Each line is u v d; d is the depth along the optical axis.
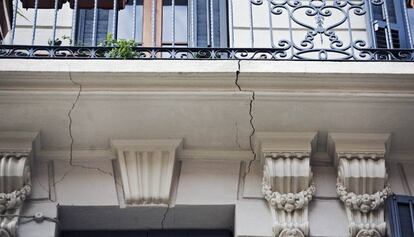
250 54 8.53
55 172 8.18
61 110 8.02
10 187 7.90
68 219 8.13
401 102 8.01
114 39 8.58
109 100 7.96
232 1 9.59
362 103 8.02
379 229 7.85
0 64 7.89
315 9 8.80
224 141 8.25
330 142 8.22
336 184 8.13
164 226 8.29
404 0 9.20
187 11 9.93
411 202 8.02
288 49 8.39
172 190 8.13
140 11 9.90
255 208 8.02
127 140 8.21
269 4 8.96
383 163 8.09
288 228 7.81
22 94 7.90
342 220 7.96
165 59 7.99
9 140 8.04
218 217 8.19
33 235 7.82
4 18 9.35
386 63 8.06
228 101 7.98
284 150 8.09
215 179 8.20
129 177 8.11
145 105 8.00
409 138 8.26
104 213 8.11
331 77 7.97
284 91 7.96
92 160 8.26
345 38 9.63
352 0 9.71
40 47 8.28
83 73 7.89
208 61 7.99
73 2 9.71
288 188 7.99
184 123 8.13
